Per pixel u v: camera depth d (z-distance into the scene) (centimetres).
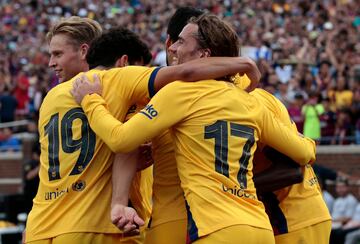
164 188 1301
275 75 4456
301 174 1323
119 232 1245
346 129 4619
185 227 1284
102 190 1251
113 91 1267
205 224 1177
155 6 7888
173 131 1238
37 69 5984
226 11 7662
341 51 5591
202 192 1187
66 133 1266
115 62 1335
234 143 1209
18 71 6181
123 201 1230
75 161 1253
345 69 5009
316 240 1378
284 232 1364
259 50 5631
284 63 5362
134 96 1270
